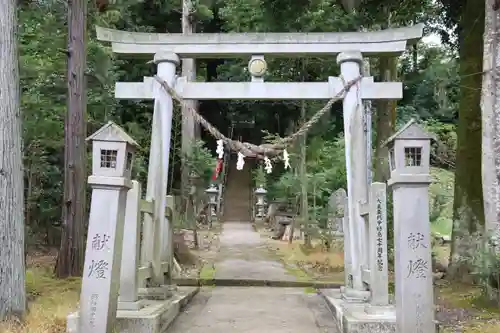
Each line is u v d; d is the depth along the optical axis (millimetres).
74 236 9383
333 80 7871
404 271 4578
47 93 12625
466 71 9336
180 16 23219
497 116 6840
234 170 32406
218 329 6238
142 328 5477
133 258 5945
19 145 6043
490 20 6980
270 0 10422
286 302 8086
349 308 6223
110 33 8031
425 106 20141
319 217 14141
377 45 7902
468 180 9062
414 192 4684
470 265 8055
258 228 21078
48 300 6938
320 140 16203
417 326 4492
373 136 14352
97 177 4902
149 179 7555
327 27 12305
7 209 5773
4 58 5918
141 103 18594
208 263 12336
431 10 10906
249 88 7938
